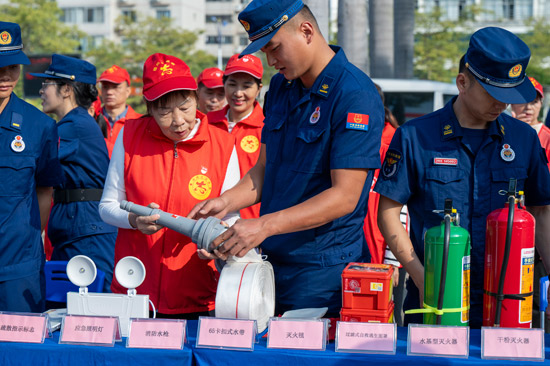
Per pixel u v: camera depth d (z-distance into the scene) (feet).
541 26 106.22
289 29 7.38
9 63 8.55
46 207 10.05
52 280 9.89
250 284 7.04
